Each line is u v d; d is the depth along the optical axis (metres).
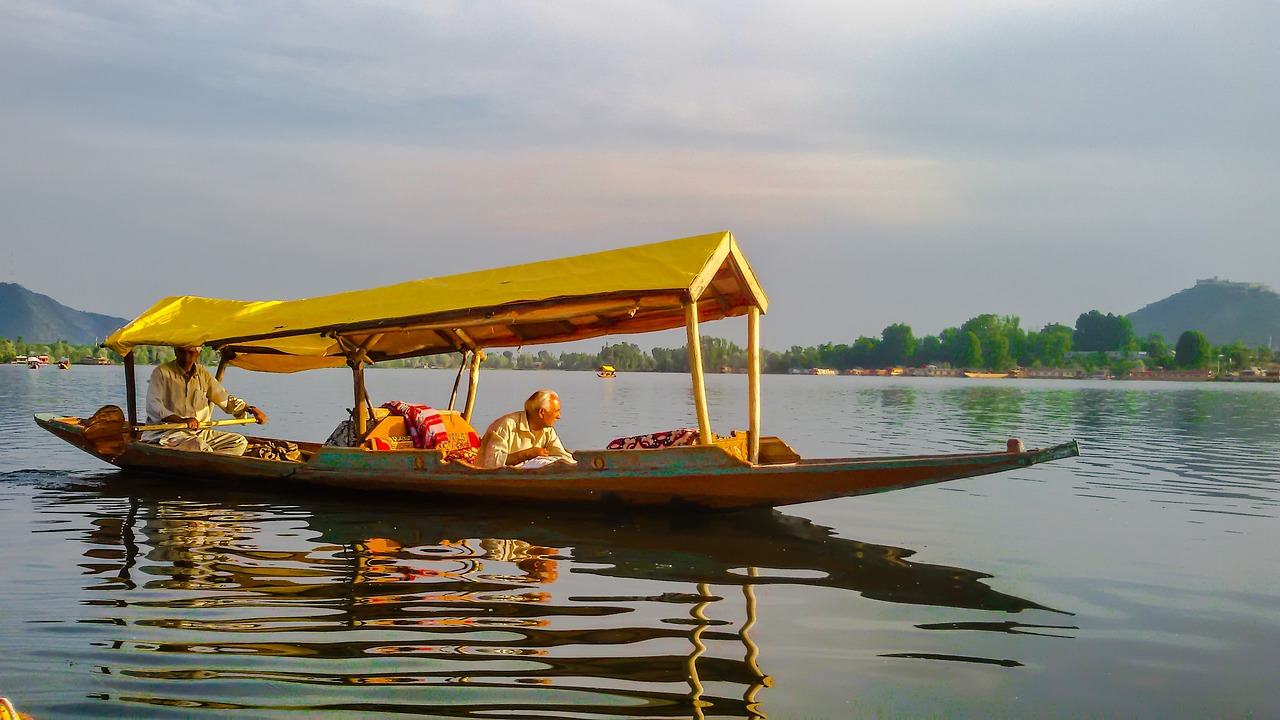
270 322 11.27
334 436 11.32
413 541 8.11
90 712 4.22
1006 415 29.72
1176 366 167.88
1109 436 20.38
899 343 185.88
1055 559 7.58
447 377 94.06
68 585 6.46
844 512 9.86
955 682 4.75
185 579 6.66
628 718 4.21
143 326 12.51
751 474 8.55
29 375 65.94
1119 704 4.50
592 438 18.31
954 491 11.53
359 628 5.45
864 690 4.61
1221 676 4.89
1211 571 7.19
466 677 4.68
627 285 9.11
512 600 6.13
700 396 8.98
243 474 11.22
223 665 4.82
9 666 4.78
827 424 24.41
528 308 9.58
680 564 7.28
